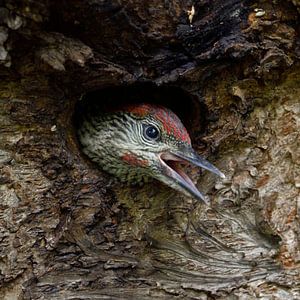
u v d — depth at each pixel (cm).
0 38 301
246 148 369
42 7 292
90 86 334
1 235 325
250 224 361
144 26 321
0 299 327
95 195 354
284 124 366
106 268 350
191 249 360
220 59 342
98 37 316
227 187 367
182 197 368
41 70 317
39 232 334
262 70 352
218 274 355
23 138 331
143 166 380
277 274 353
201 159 364
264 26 341
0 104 325
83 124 396
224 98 361
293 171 363
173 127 375
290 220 358
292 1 337
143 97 397
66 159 344
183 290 353
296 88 365
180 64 340
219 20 334
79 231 349
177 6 324
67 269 344
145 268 355
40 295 335
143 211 367
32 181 333
